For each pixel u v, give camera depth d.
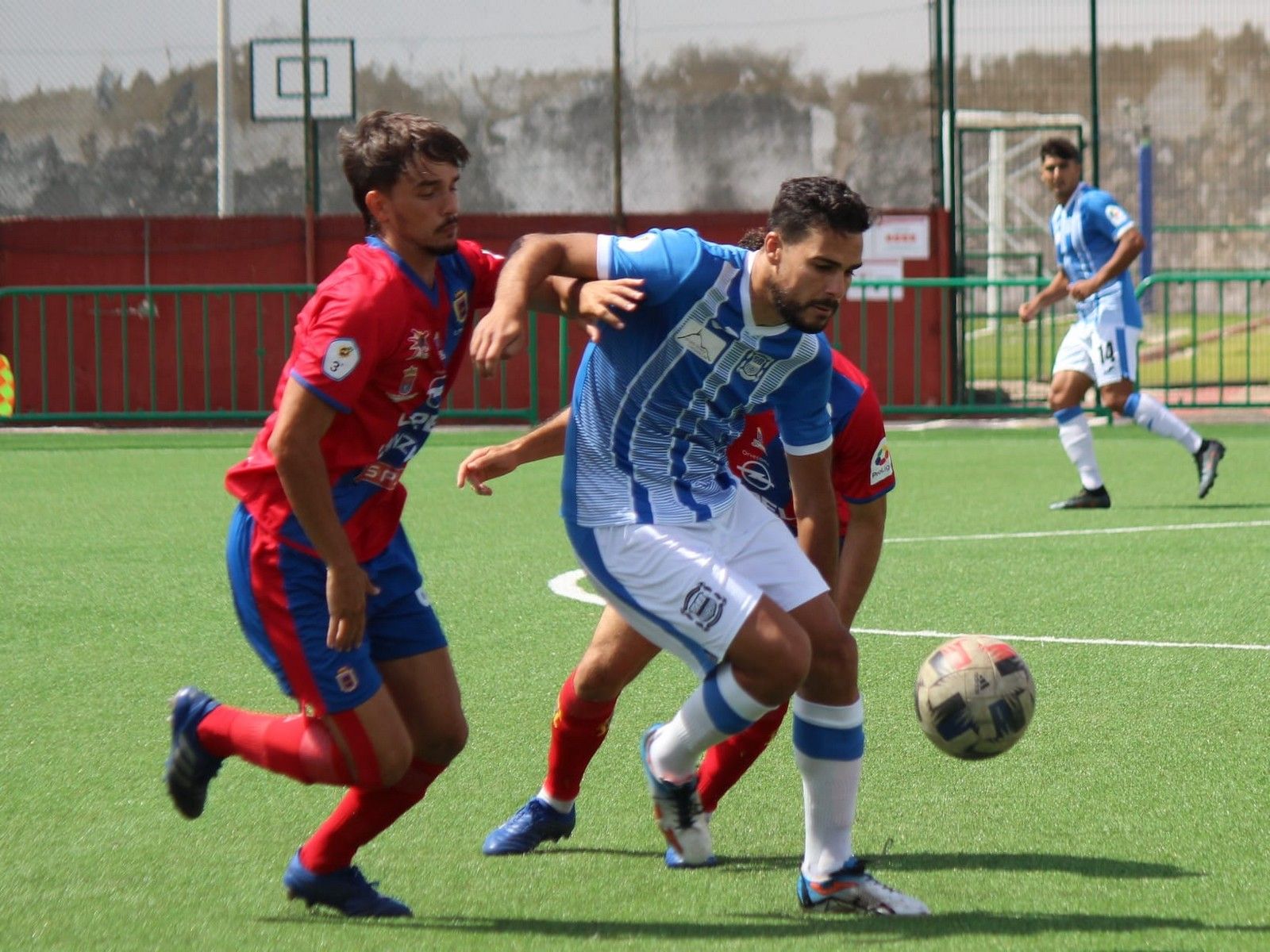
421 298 10.17
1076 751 14.66
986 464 39.75
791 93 72.00
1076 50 92.69
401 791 10.81
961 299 50.56
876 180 71.56
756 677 10.24
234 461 42.16
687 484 10.92
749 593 10.32
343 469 10.34
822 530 11.65
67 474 39.28
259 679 17.97
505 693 17.19
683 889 11.22
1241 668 17.89
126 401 50.50
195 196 65.56
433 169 9.94
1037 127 52.50
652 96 70.62
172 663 18.73
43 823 12.78
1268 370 65.12
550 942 10.12
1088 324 31.61
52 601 22.55
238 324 50.34
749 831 12.59
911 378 50.41
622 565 10.73
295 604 10.34
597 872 11.63
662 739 11.09
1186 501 32.66
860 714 10.73
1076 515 30.75
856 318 50.34
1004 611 21.30
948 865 11.62
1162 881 11.15
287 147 63.16
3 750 15.02
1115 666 18.03
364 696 10.34
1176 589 22.70
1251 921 10.31
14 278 50.81
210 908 10.84
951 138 51.03
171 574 24.75
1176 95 100.75
